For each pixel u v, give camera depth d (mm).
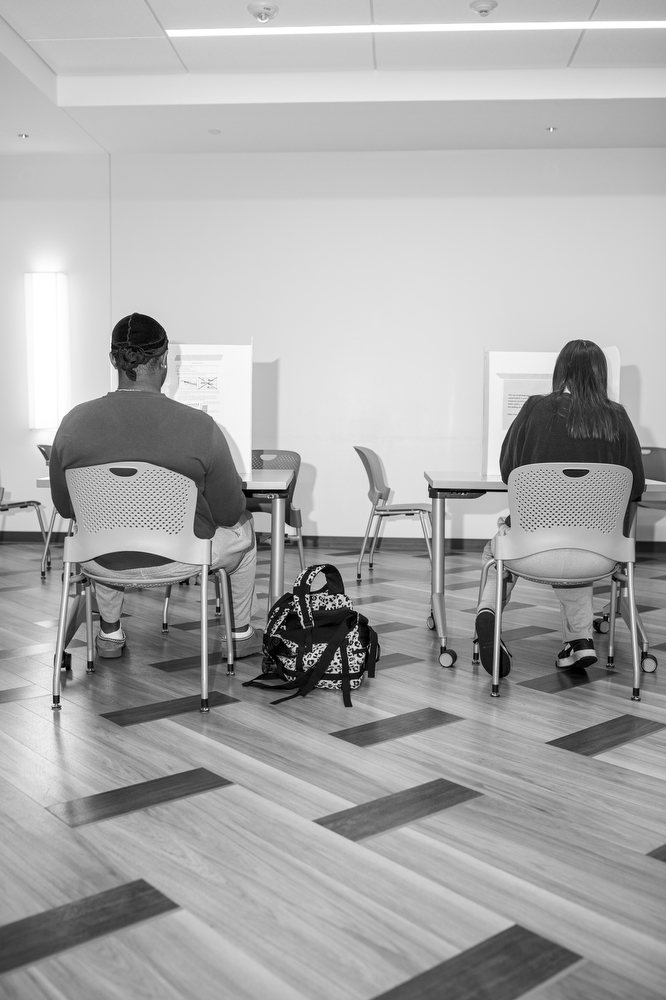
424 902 1561
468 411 6664
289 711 2656
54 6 4750
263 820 1888
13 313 6840
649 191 6469
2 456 6887
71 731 2447
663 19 4852
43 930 1458
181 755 2271
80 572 2943
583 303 6551
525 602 4504
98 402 2602
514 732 2490
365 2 4691
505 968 1371
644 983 1342
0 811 1921
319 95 5645
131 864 1684
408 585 5090
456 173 6566
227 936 1445
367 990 1312
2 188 6773
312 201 6660
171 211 6727
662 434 6566
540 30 5008
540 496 2732
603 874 1673
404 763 2236
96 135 6277
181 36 5125
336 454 6762
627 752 2340
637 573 5613
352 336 6695
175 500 2533
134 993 1297
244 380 3568
